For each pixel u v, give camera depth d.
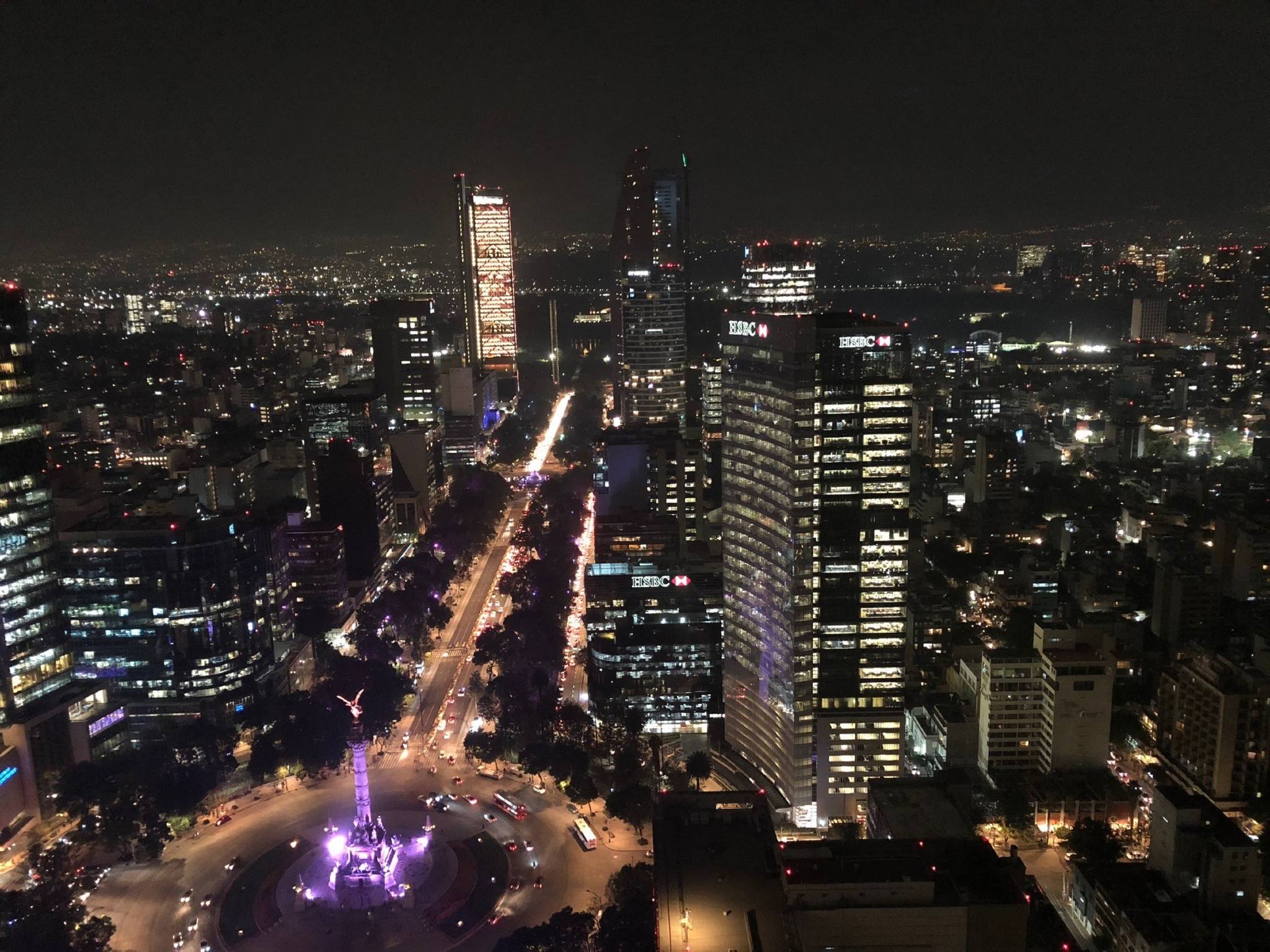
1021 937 191.38
